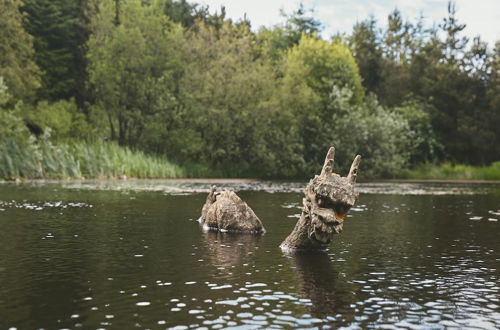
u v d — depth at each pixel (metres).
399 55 97.62
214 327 5.85
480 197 28.48
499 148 67.81
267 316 6.26
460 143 67.31
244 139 54.06
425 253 10.75
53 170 38.62
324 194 10.34
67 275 8.29
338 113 57.03
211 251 10.62
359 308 6.65
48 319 6.09
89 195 24.39
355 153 54.56
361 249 11.25
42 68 54.94
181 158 52.75
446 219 17.28
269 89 54.44
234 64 54.28
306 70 58.75
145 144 52.41
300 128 56.34
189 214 17.28
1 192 25.50
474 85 71.56
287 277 8.33
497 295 7.37
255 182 43.12
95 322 5.98
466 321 6.19
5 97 41.94
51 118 46.69
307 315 6.32
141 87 51.62
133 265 9.11
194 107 51.84
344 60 65.56
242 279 8.16
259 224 13.82
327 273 8.69
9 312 6.34
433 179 58.06
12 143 37.16
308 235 10.60
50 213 16.97
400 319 6.23
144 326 5.86
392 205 22.89
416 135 65.25
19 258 9.63
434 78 72.44
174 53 53.72
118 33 50.75
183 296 7.10
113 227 14.02
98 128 52.06
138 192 27.08
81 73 56.56
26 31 53.84
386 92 79.19
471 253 10.79
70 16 56.97
